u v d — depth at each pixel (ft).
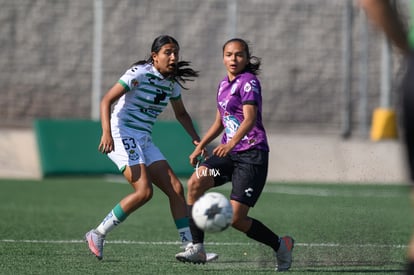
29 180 205.87
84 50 244.22
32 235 113.29
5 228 120.78
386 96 227.20
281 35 244.42
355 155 222.89
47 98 244.42
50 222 130.11
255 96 81.92
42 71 243.81
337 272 83.66
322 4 244.63
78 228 123.13
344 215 121.80
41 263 87.04
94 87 216.13
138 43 240.12
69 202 162.40
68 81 244.63
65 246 101.96
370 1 47.50
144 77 86.53
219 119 87.20
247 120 80.94
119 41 239.91
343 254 94.84
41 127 212.64
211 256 88.89
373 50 249.55
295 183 211.00
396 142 223.10
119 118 87.35
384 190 189.16
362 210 121.08
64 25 243.19
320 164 222.48
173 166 211.20
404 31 48.21
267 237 83.46
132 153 85.81
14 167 214.07
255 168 83.20
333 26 245.86
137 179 84.99
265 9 243.19
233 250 101.09
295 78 246.47
